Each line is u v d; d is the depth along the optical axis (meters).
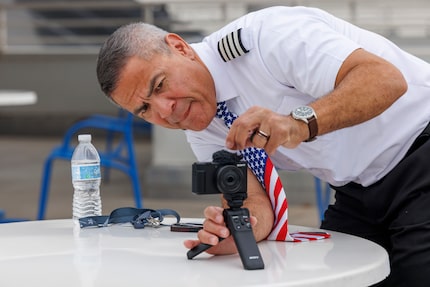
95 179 2.29
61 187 7.09
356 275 1.50
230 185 1.62
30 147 10.51
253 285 1.40
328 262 1.60
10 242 1.86
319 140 2.09
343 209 2.34
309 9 2.08
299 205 6.21
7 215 5.70
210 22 6.80
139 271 1.53
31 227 2.09
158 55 1.88
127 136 4.97
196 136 2.20
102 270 1.54
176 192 6.47
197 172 1.62
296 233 1.99
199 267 1.56
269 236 1.90
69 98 11.58
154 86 1.87
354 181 2.21
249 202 1.94
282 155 2.18
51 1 10.75
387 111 2.09
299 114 1.71
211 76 2.01
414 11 6.87
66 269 1.55
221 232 1.61
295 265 1.57
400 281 2.04
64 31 11.33
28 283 1.44
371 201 2.19
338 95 1.77
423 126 2.11
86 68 11.45
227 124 2.03
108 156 5.09
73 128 4.81
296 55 1.92
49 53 11.41
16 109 11.95
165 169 6.48
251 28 2.01
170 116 1.92
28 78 11.58
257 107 1.68
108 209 5.78
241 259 1.56
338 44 1.89
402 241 2.05
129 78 1.88
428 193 2.06
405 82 1.84
